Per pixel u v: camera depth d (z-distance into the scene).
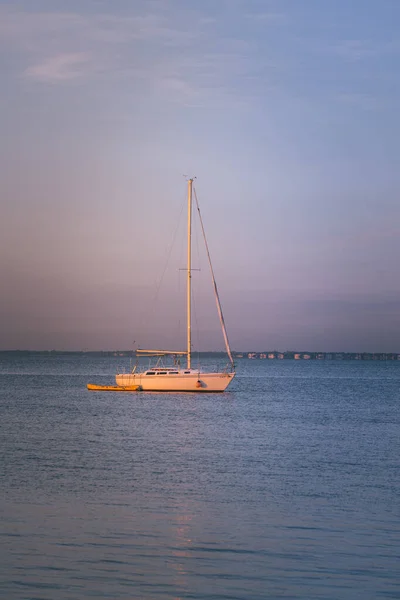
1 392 100.69
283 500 28.00
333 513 25.98
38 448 41.66
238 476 33.06
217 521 24.66
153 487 30.19
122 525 23.91
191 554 21.00
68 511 25.66
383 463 37.31
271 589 18.45
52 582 18.66
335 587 18.59
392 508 26.83
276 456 39.47
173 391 88.75
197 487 30.34
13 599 17.55
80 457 38.28
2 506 26.27
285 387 126.56
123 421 58.59
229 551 21.31
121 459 37.72
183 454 39.84
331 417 64.69
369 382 154.25
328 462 37.53
